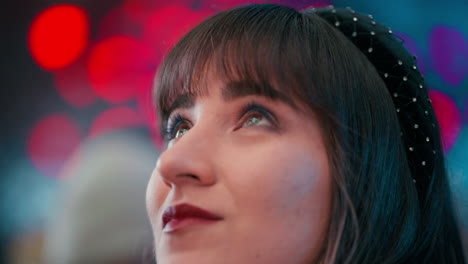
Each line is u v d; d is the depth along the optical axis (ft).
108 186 5.56
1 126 11.78
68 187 5.83
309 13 3.33
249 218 2.65
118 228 5.48
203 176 2.69
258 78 2.87
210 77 2.96
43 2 12.21
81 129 11.85
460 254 3.53
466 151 8.72
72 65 12.12
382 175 3.01
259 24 3.10
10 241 10.71
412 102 3.38
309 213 2.76
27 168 11.68
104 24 12.18
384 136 3.08
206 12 11.32
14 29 12.10
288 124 2.84
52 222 6.00
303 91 2.89
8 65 11.99
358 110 3.03
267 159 2.72
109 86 11.84
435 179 3.41
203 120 2.89
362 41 3.36
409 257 3.17
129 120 11.35
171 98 3.18
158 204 2.99
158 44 11.84
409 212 3.09
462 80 9.52
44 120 11.95
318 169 2.82
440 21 9.68
